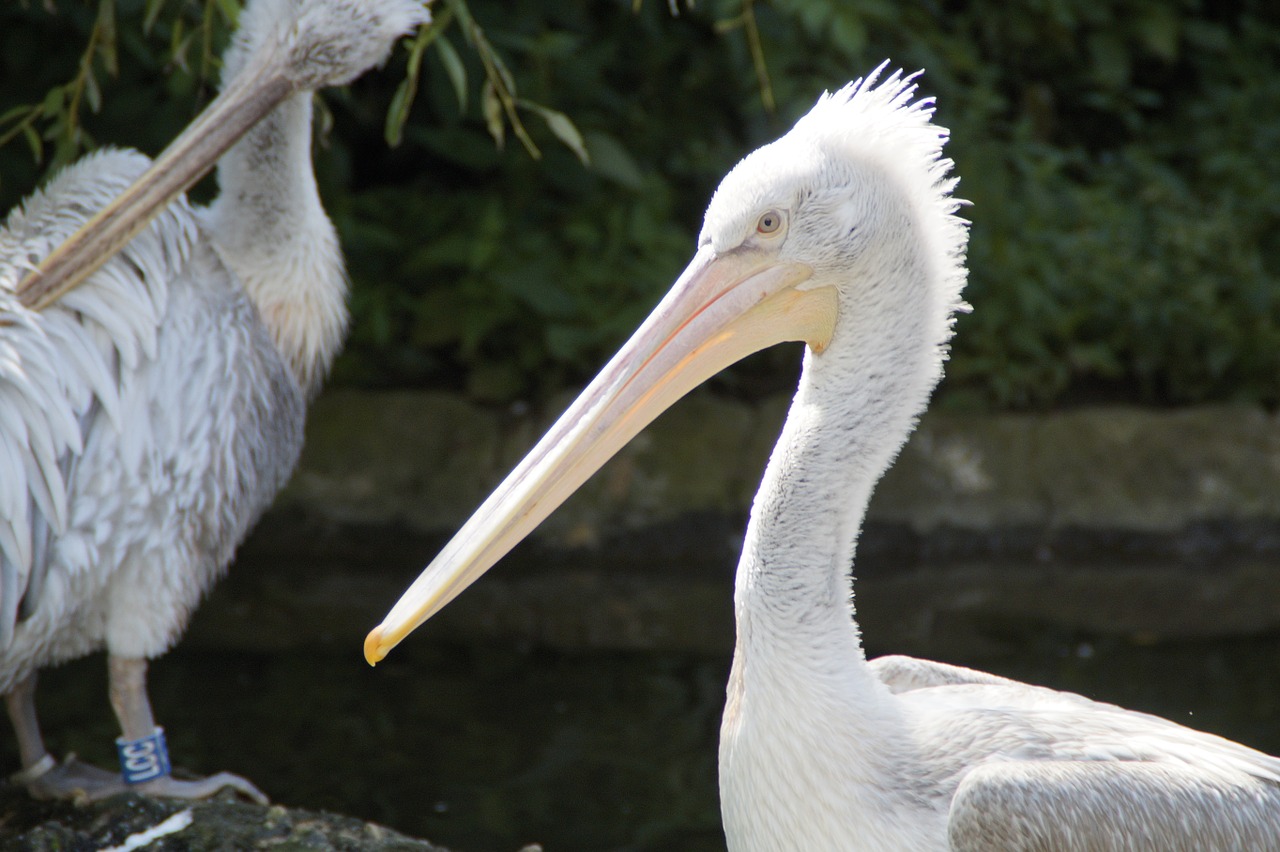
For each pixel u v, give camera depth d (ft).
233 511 25.63
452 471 45.85
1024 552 45.55
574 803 28.94
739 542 45.27
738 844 18.65
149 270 24.47
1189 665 35.88
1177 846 17.53
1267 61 60.29
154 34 38.99
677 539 45.19
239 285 26.00
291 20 25.16
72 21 40.55
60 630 24.07
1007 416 48.19
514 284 47.44
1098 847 17.22
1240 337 50.98
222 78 26.32
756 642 18.21
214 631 37.37
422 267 49.14
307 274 26.99
